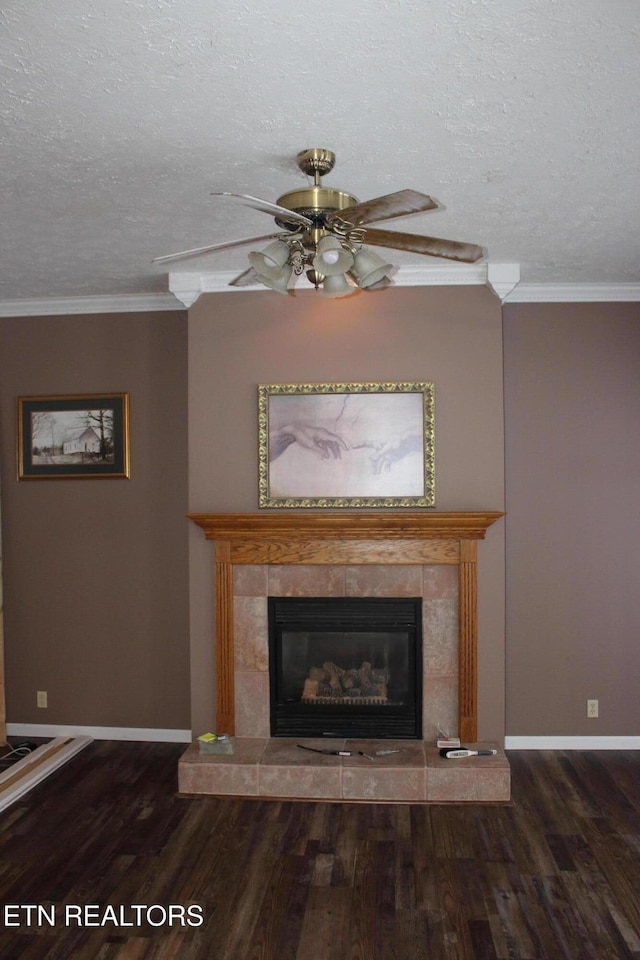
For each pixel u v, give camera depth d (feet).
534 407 14.69
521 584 14.70
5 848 10.71
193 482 13.66
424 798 12.12
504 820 11.46
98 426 15.33
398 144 8.20
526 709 14.71
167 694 15.28
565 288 14.39
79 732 15.44
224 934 8.59
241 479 13.58
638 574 14.56
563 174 9.07
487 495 13.26
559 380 14.64
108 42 6.23
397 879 9.72
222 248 8.05
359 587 13.34
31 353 15.48
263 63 6.57
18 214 10.24
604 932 8.54
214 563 13.56
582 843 10.68
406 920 8.80
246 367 13.58
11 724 15.61
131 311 15.24
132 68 6.64
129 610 15.31
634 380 14.57
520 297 14.61
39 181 9.11
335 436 13.43
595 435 14.60
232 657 13.50
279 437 13.51
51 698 15.52
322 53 6.43
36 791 12.77
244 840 10.86
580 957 8.09
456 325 13.32
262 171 8.90
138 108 7.35
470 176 9.11
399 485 13.34
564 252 12.28
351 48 6.36
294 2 5.73
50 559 15.49
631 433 14.57
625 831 11.05
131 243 11.60
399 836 10.94
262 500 13.48
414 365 13.38
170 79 6.82
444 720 13.25
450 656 13.23
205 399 13.64
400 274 13.20
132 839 10.94
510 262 12.81
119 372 15.29
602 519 14.61
